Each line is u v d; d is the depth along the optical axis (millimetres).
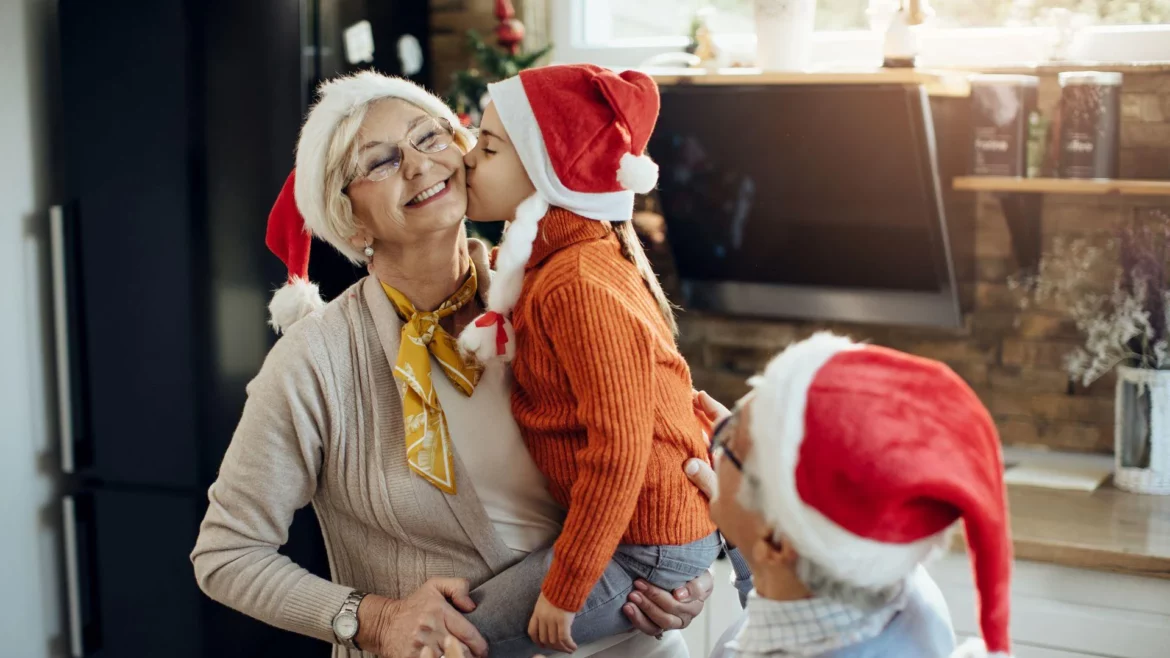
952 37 2355
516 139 1313
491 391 1411
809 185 2232
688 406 1381
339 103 1336
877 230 2229
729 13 2543
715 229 2375
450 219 1331
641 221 2508
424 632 1300
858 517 849
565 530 1248
